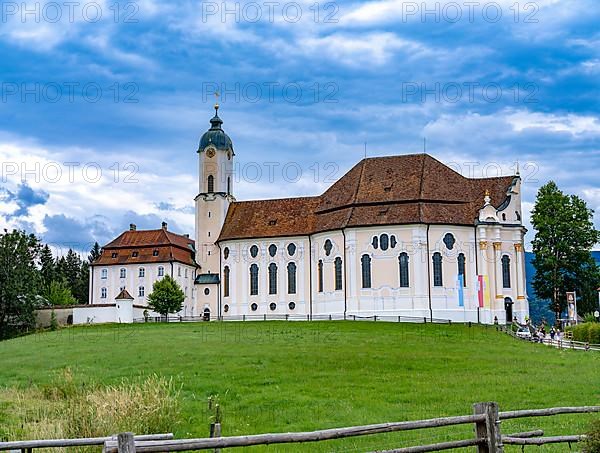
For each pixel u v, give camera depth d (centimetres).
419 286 10488
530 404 3594
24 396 3747
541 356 5834
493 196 11131
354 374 4644
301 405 3656
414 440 2762
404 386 4200
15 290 11156
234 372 4697
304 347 6209
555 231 10938
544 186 11262
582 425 2941
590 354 6059
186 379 4428
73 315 11525
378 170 11600
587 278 10862
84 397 3075
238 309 12106
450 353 5938
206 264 13012
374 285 10681
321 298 11306
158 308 11862
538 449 2467
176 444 1595
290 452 2633
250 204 12988
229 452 2672
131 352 5919
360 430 1762
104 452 1555
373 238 10788
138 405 2894
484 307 10550
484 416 1894
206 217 13112
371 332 7962
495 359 5538
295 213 12312
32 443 1986
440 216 10756
